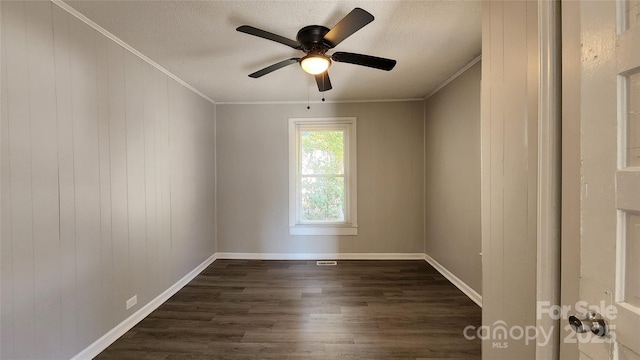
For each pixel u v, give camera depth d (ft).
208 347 6.31
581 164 2.10
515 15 3.27
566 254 2.51
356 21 5.10
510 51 3.39
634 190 1.70
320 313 7.82
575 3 2.35
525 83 3.09
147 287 7.96
